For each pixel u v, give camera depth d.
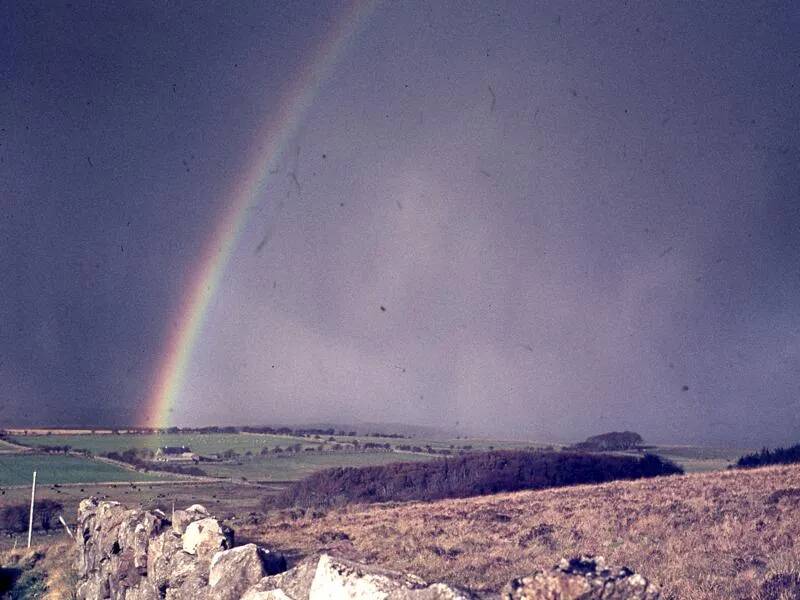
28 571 23.62
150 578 11.14
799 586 10.88
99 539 16.28
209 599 7.08
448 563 15.65
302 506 51.69
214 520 9.58
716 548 15.10
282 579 6.07
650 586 3.85
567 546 17.05
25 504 53.34
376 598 4.65
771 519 18.22
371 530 23.28
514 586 4.03
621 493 27.75
